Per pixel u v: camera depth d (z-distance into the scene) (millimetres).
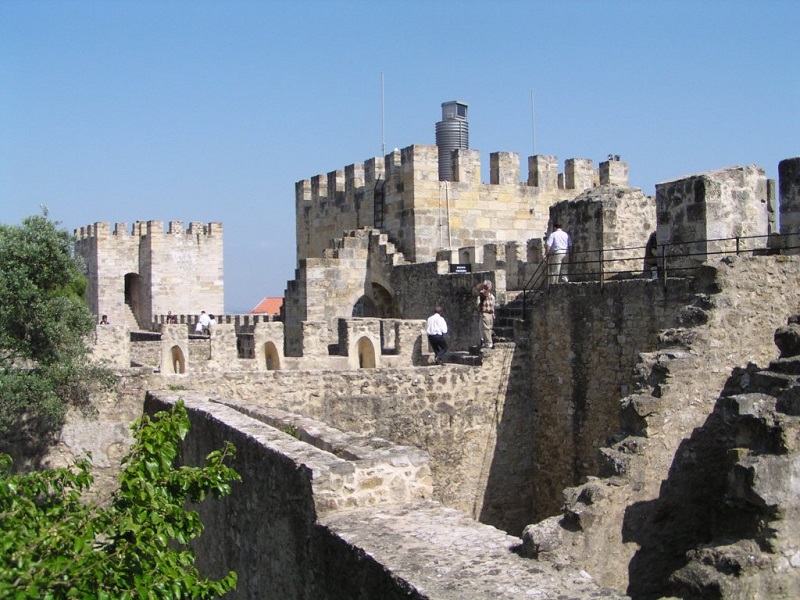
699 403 13195
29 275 20625
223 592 8586
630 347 18062
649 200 21188
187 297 72625
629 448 12242
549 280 21172
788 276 14898
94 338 28703
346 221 38312
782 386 11055
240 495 13148
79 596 7480
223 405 16703
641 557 11680
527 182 37125
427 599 7465
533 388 21297
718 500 12891
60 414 19344
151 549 8289
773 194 19719
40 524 8109
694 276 15211
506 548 8859
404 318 31234
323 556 9695
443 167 40594
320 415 20125
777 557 9133
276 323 29984
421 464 10953
